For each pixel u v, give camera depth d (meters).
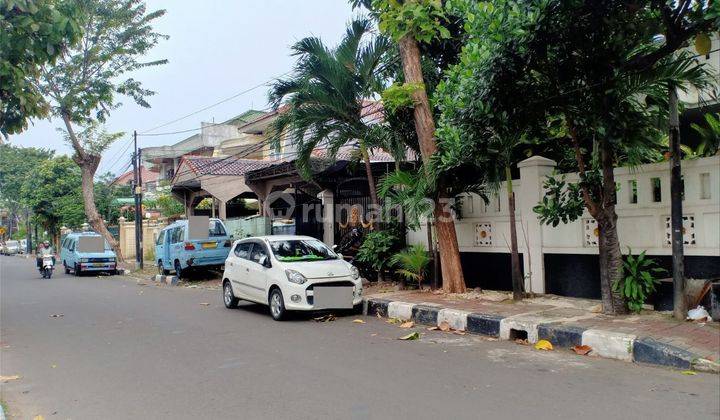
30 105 7.98
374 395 5.31
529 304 9.02
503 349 7.20
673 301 7.57
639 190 8.36
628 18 6.89
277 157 25.17
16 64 7.73
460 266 10.59
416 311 9.30
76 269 23.17
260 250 10.98
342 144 12.23
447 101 8.38
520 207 9.99
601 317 7.79
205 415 4.93
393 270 12.52
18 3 7.16
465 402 5.02
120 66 24.42
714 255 7.50
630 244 8.48
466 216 11.03
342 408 4.96
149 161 40.72
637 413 4.62
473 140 8.38
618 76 7.16
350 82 11.41
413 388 5.50
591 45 7.12
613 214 7.86
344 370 6.29
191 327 9.55
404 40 10.21
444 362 6.55
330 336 8.34
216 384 5.91
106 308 12.47
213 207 24.48
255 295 10.73
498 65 7.20
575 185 8.33
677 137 7.32
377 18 10.38
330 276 9.89
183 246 17.62
